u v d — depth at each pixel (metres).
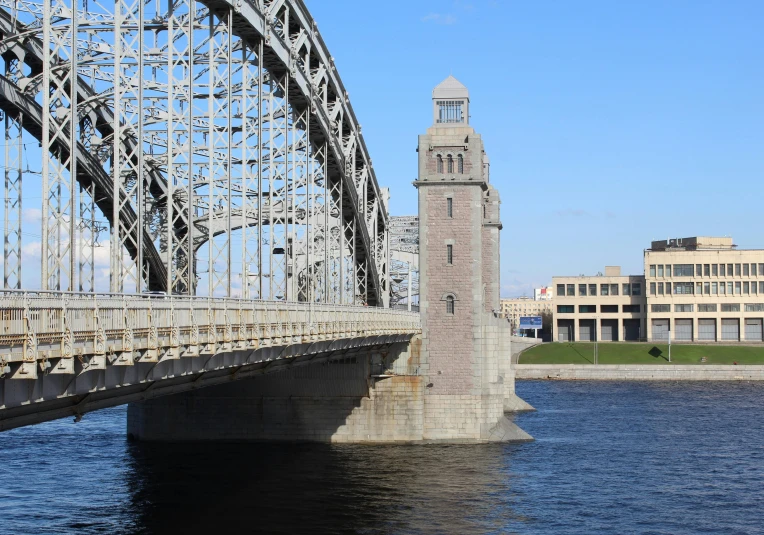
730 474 69.81
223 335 40.28
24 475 66.25
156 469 68.25
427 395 81.19
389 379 81.06
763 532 53.00
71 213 37.06
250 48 62.47
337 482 63.56
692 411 111.25
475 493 61.09
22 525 51.78
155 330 33.00
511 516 55.50
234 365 43.59
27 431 90.19
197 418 81.50
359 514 54.97
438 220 82.56
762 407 116.06
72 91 37.38
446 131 83.31
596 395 133.25
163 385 39.84
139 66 42.16
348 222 92.12
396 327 74.50
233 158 70.38
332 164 81.69
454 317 81.69
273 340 47.12
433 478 65.38
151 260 78.69
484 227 112.94
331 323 58.47
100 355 29.33
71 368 27.62
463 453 75.56
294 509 55.72
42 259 34.91
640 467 71.94
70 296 28.95
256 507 56.16
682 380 165.12
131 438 84.12
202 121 71.44
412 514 55.22
